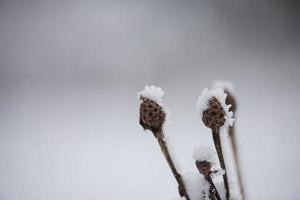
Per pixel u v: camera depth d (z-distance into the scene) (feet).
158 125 1.25
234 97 1.44
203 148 1.27
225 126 1.26
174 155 1.30
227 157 1.32
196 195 1.30
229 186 1.32
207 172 1.26
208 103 1.24
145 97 1.25
